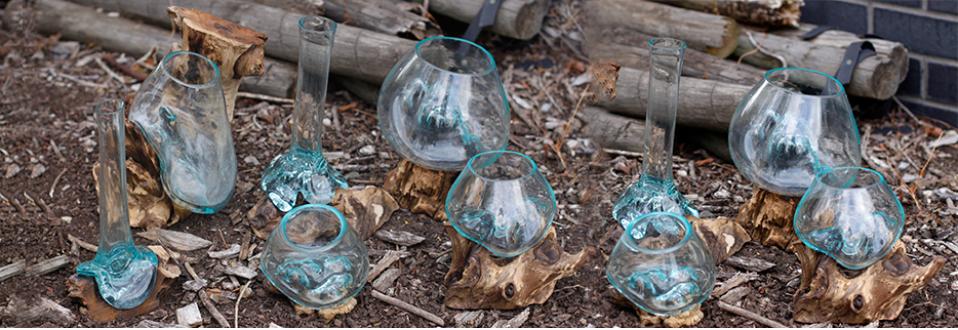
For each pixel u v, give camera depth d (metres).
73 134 3.00
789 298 2.37
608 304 2.33
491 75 2.52
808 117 2.42
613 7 3.37
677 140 3.10
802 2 3.18
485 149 2.52
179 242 2.48
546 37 3.67
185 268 2.39
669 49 2.42
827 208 2.24
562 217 2.71
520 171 2.36
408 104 2.47
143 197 2.51
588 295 2.37
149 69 3.41
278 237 2.20
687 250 2.17
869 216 2.21
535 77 3.45
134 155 2.46
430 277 2.41
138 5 3.52
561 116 3.24
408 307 2.29
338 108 3.21
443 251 2.51
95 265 2.21
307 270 2.17
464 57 2.61
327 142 3.01
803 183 2.45
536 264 2.28
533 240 2.26
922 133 3.18
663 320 2.23
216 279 2.37
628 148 3.02
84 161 2.85
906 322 2.28
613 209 2.69
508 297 2.26
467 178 2.27
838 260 2.25
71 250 2.45
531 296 2.29
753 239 2.58
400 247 2.53
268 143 2.98
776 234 2.54
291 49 3.20
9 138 2.94
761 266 2.46
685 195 2.81
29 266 2.38
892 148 3.09
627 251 2.19
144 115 2.42
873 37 3.14
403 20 3.22
